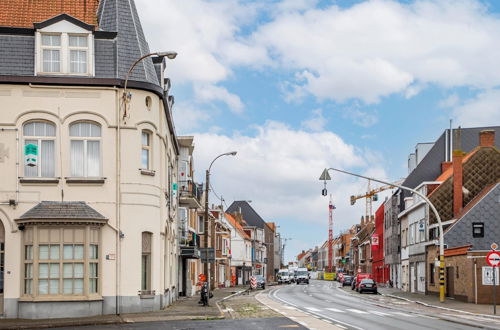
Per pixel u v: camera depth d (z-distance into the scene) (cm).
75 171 2745
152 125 2883
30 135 2734
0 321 2498
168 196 3353
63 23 2770
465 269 4166
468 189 5269
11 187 2683
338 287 8356
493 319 2770
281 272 11169
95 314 2662
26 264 2656
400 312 3159
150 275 2866
